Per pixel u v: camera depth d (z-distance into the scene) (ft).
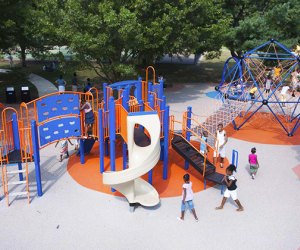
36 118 43.24
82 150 44.88
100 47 62.80
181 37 69.77
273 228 32.58
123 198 37.29
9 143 37.70
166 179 41.73
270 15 91.30
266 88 71.61
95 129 43.73
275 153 51.19
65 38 63.87
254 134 59.41
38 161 36.65
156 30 64.13
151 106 42.57
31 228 31.99
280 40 90.79
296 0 93.09
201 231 31.83
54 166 44.88
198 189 39.58
